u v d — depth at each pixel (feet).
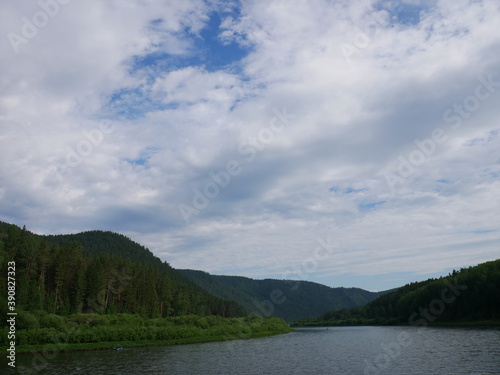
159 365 215.92
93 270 489.26
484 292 476.54
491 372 163.94
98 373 188.65
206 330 436.76
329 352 276.21
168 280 646.33
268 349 308.81
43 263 456.45
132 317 420.77
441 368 178.70
